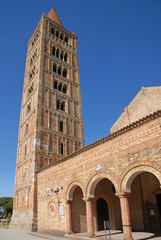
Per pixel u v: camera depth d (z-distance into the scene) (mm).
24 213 34000
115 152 18812
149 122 16469
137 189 25719
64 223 24031
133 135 17516
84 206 25969
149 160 15609
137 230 23609
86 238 19344
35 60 50281
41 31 50688
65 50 54250
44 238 22375
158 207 23703
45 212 28547
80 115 47812
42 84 43500
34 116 40562
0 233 28781
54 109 42938
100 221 25562
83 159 22812
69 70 52000
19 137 47656
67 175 25078
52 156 37688
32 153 36562
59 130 41875
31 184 33531
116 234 21125
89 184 20969
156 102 25906
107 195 26719
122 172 17531
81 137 45281
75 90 50594
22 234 26875
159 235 19000
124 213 16328
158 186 24000
